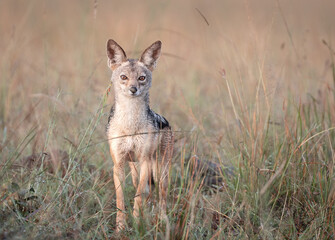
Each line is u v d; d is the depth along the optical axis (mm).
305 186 8938
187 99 14430
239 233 8156
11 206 8180
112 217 8938
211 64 17094
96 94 12547
